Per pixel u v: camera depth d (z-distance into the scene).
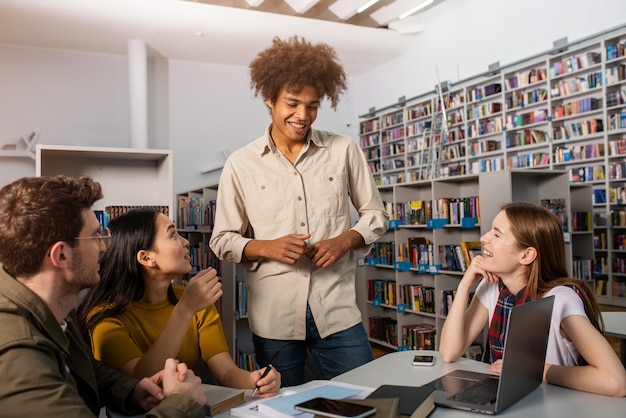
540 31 7.31
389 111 10.00
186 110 9.41
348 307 2.00
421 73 9.26
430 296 4.76
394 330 5.18
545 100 7.14
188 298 1.53
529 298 1.64
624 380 1.31
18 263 1.03
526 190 4.37
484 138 8.27
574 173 6.84
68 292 1.10
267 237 2.00
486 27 8.09
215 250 2.07
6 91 8.18
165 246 1.60
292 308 1.94
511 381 1.23
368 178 2.16
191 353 1.72
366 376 1.56
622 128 6.29
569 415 1.19
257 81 1.96
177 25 7.78
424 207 4.87
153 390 1.26
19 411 0.93
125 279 1.60
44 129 8.35
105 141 8.73
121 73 8.89
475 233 4.58
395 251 5.11
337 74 2.00
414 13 9.12
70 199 1.07
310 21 8.29
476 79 8.27
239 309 4.16
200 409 1.13
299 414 1.16
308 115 1.91
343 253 1.89
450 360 1.70
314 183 2.01
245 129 9.81
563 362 1.52
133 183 3.38
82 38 8.09
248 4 8.16
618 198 6.38
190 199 5.47
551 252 1.64
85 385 1.25
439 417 1.21
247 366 3.82
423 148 8.91
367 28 8.88
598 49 6.70
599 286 6.50
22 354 0.96
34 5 6.90
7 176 8.10
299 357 2.00
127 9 7.24
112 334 1.52
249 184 2.02
